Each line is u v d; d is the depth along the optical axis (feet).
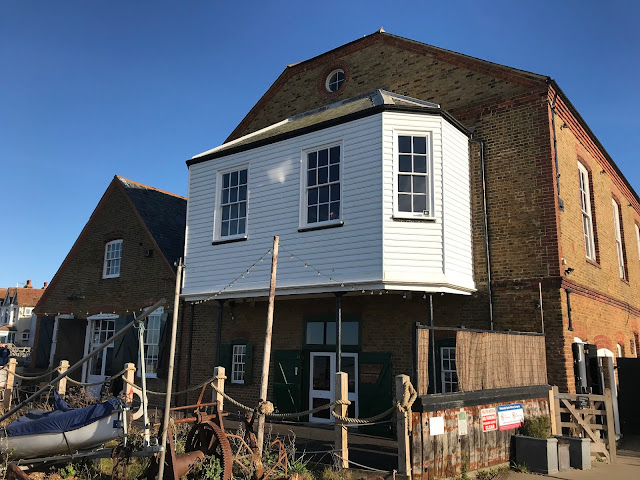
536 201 36.45
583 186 44.93
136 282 56.34
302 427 39.32
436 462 23.99
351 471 24.16
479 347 28.04
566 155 39.83
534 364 32.37
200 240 44.78
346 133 37.78
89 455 24.62
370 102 41.22
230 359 48.16
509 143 38.42
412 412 23.65
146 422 21.76
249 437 24.50
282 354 45.01
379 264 34.19
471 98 41.06
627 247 57.98
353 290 35.22
